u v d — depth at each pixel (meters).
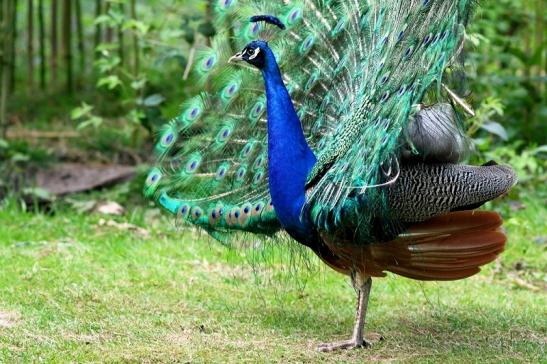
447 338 10.73
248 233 11.26
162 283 12.59
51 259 13.36
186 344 10.18
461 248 9.53
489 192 9.66
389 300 12.33
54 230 14.93
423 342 10.55
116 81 16.66
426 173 9.54
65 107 21.67
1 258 13.31
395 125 9.16
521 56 18.77
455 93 9.95
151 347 10.02
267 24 11.45
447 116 9.84
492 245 9.57
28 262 13.16
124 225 15.23
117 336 10.39
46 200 16.31
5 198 16.36
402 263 9.70
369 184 9.19
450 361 9.77
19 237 14.48
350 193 9.33
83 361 9.50
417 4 9.59
